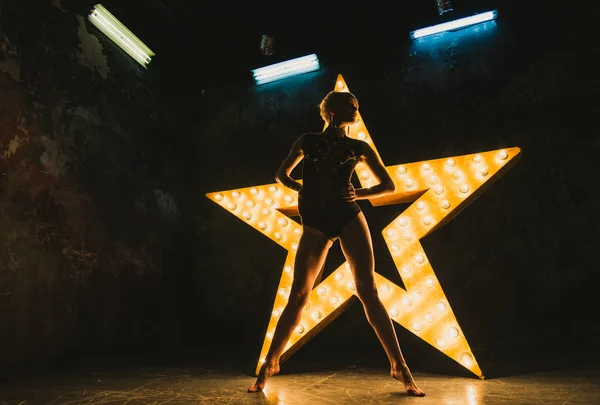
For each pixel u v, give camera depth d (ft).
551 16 14.24
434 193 9.84
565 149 13.46
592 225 12.84
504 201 13.85
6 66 11.46
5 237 10.91
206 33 18.08
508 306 13.30
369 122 15.85
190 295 17.01
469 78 14.92
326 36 17.01
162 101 17.53
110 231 14.16
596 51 13.50
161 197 16.60
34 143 12.01
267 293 16.05
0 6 11.43
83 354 12.57
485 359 10.77
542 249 13.25
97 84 14.48
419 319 9.27
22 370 10.18
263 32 17.75
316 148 8.38
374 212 15.08
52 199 12.34
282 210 11.49
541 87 14.01
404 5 16.06
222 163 17.79
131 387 8.19
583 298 12.64
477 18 14.89
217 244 17.07
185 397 7.33
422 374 9.38
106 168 14.38
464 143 14.64
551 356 10.87
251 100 17.78
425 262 9.51
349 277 9.95
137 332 14.61
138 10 16.03
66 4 13.53
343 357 12.24
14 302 10.94
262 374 7.86
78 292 12.75
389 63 16.03
